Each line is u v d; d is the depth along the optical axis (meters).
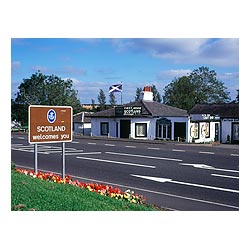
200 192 11.63
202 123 35.56
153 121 35.84
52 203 8.62
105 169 15.81
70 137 11.84
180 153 22.17
